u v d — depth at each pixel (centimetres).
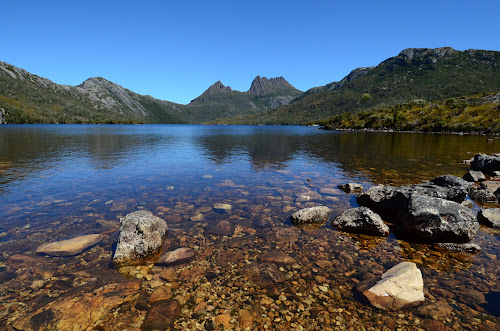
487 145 4288
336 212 1090
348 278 625
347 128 14662
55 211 1036
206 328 466
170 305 522
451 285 594
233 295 559
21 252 709
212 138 6381
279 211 1095
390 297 537
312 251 758
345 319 493
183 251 728
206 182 1584
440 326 473
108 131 9725
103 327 461
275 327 473
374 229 869
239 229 905
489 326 471
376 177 1770
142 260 684
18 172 1777
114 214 1017
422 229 833
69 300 526
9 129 9750
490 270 659
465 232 791
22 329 452
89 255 704
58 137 5653
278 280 613
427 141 5266
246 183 1576
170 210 1083
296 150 3572
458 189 1067
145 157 2675
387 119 12769
